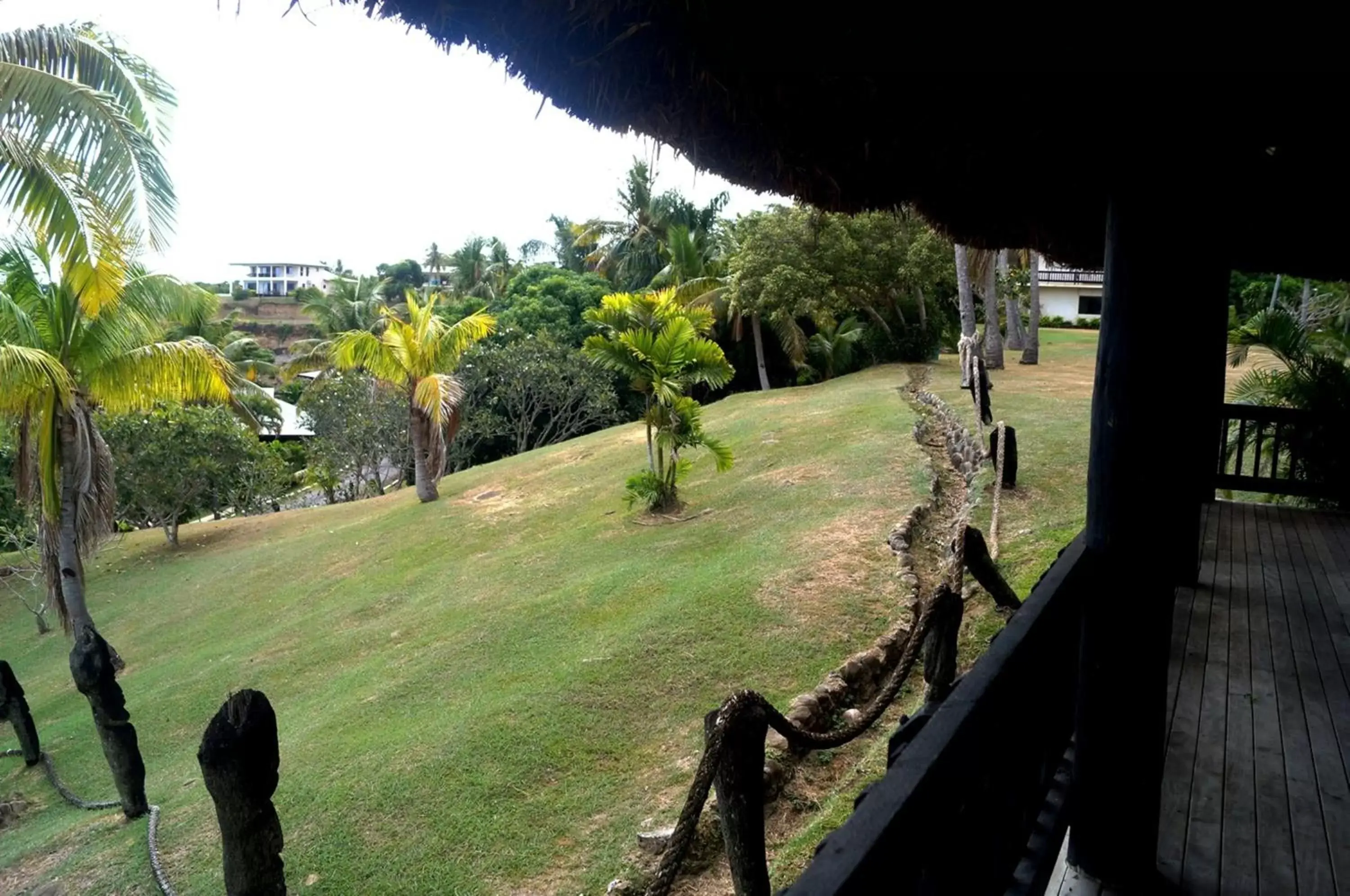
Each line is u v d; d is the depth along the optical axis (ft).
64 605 34.83
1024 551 22.29
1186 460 7.18
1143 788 6.77
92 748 24.91
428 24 5.49
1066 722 7.71
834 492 32.91
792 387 82.28
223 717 9.55
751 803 7.18
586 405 75.77
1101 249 15.31
